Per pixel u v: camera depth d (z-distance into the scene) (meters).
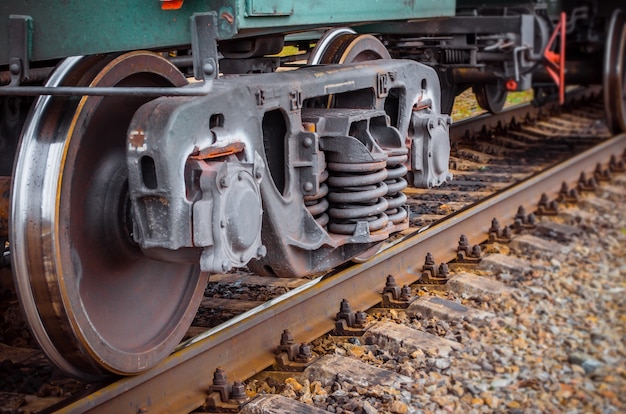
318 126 4.49
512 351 5.12
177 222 3.49
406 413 4.22
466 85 9.67
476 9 9.43
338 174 4.64
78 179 3.76
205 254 3.58
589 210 8.48
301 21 3.89
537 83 11.92
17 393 3.98
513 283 6.29
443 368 4.76
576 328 5.61
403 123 5.26
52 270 3.46
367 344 4.99
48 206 3.44
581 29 11.98
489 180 8.47
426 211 7.16
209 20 3.42
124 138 4.04
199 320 4.88
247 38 4.34
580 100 14.02
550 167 8.96
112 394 3.71
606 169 9.53
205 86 3.43
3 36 3.60
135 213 3.54
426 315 5.48
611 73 11.36
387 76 5.00
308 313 4.98
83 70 3.64
